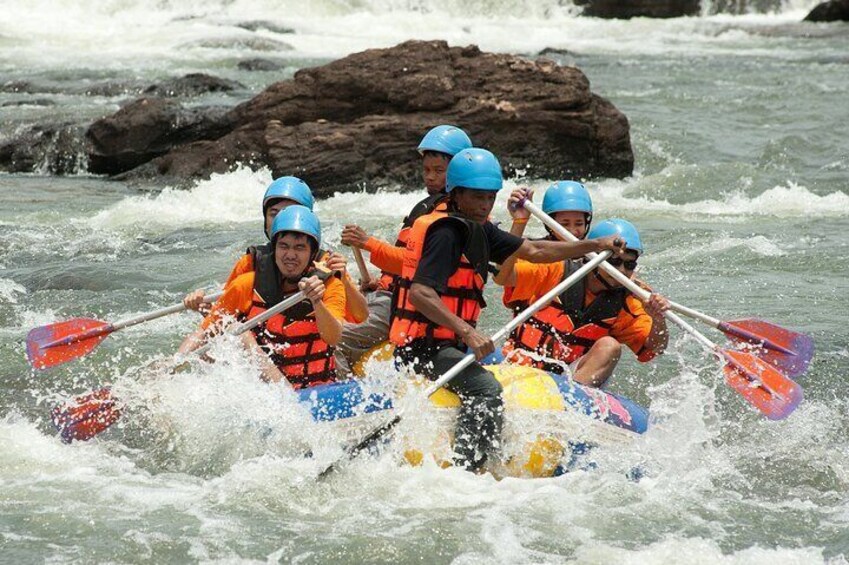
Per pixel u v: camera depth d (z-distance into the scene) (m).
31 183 47.50
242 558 15.70
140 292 29.67
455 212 18.91
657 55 82.81
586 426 18.98
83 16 95.06
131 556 15.70
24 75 69.94
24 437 20.22
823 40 90.12
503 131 46.59
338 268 20.34
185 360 20.30
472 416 18.52
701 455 19.72
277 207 22.55
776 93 64.19
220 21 93.25
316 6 98.81
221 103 60.22
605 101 48.41
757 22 99.81
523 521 16.89
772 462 19.80
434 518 16.94
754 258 32.97
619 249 19.58
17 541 16.05
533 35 94.25
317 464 18.52
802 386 23.20
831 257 32.88
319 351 20.41
